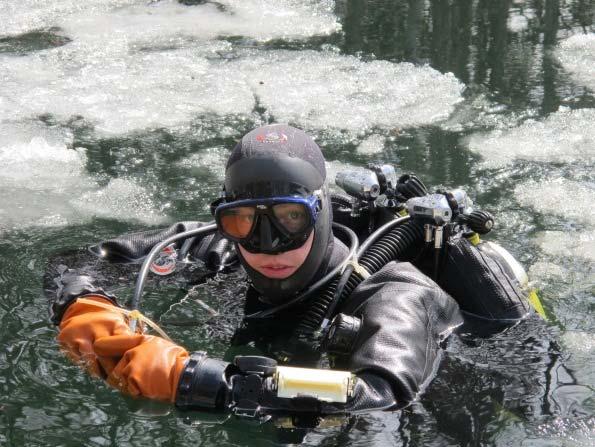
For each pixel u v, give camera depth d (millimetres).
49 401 2299
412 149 4445
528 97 5070
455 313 2686
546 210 3859
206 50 5859
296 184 2516
